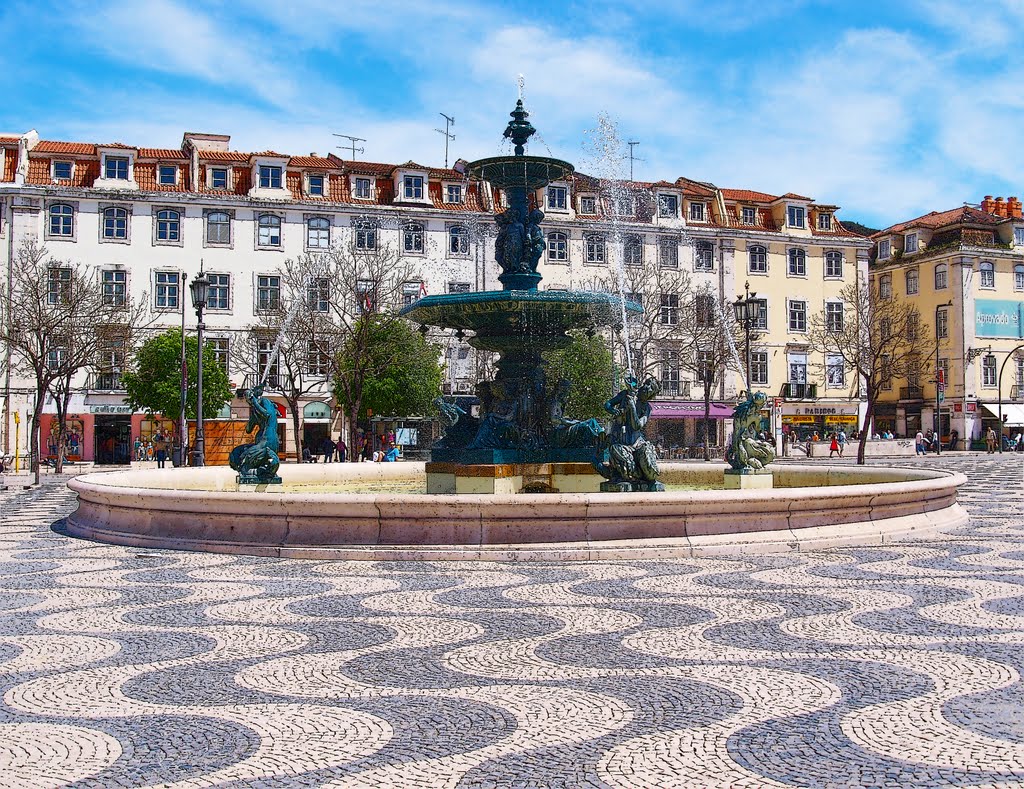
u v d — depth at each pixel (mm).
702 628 7305
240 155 46406
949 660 6336
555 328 14797
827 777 4301
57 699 5535
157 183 44750
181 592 8875
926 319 59969
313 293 41156
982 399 57781
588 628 7312
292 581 9383
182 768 4434
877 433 60906
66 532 13766
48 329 31953
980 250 58031
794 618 7641
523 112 15234
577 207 49125
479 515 10727
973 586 9008
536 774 4348
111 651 6680
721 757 4551
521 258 15086
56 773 4375
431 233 46469
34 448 28062
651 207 50312
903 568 10047
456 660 6391
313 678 5965
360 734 4902
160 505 12070
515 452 14648
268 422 15023
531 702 5441
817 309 54031
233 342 44438
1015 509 16844
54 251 42656
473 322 14672
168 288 44188
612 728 4980
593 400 38625
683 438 50344
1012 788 4164
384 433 44375
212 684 5840
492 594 8680
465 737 4848
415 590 8883
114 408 43375
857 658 6402
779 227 54031
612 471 12906
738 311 42938
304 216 45500
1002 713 5191
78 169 43938
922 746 4688
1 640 7027
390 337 37781
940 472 15445
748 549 11008
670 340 45062
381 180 47469
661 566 10148
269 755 4602
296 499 11062
